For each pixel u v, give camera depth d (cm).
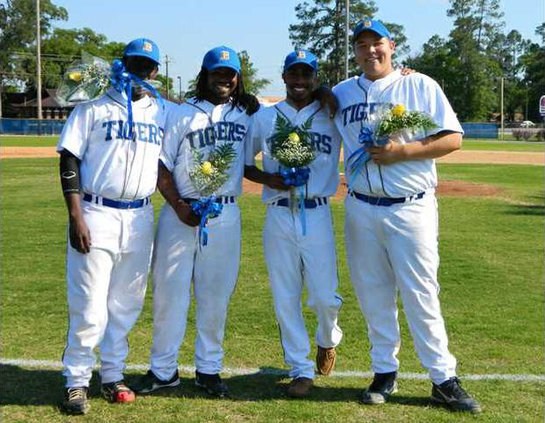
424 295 397
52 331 533
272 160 424
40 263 782
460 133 397
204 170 391
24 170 2005
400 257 396
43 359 468
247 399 404
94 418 375
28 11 7381
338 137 430
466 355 483
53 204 1270
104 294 392
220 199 409
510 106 9325
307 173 405
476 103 7869
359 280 415
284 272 423
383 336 411
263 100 490
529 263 793
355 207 408
